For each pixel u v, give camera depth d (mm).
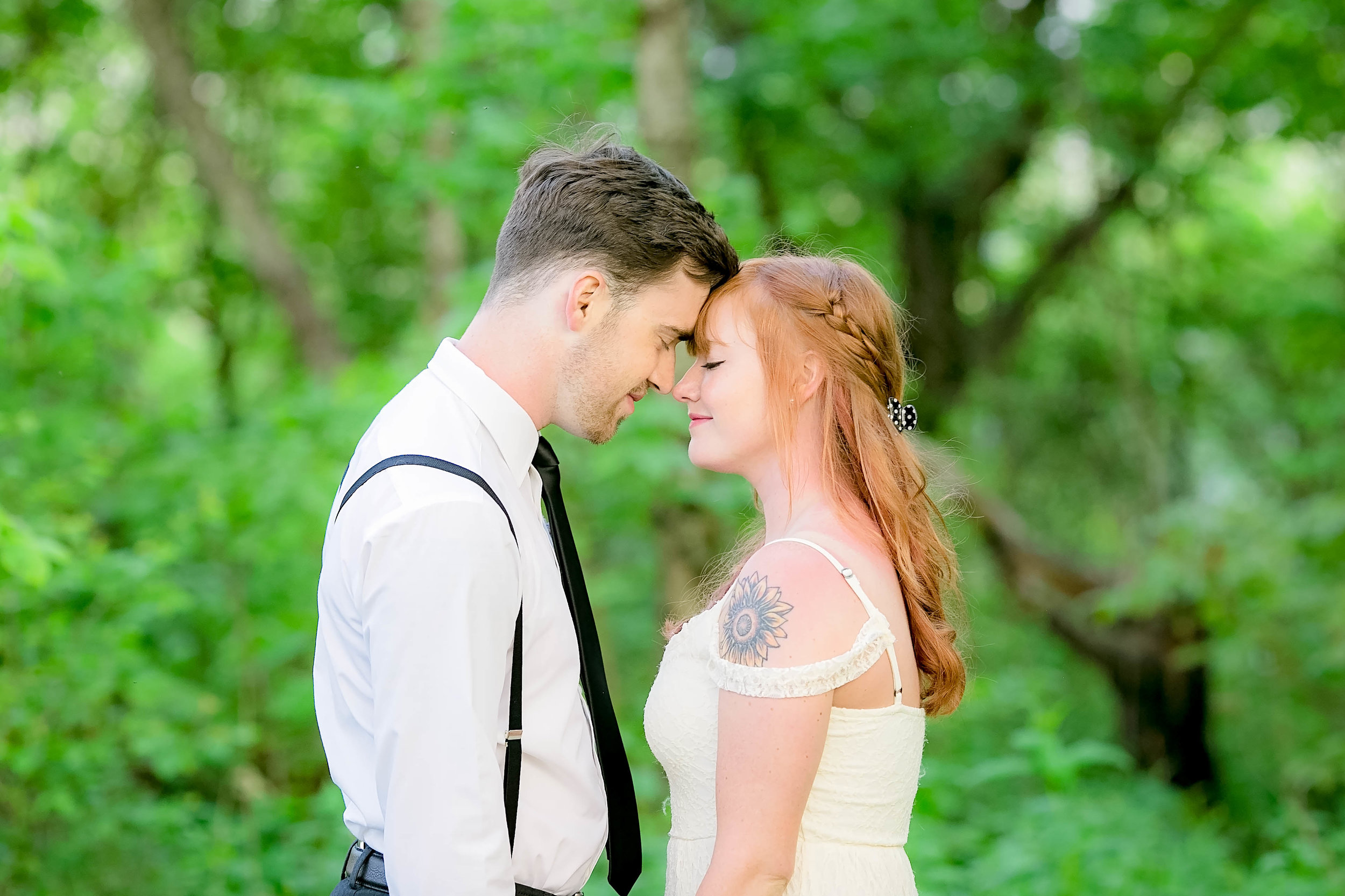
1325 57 8016
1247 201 10078
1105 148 8359
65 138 7637
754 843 1418
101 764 3506
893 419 1699
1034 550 8094
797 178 8672
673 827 1663
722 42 7812
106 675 3498
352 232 8930
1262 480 8547
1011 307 9508
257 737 3854
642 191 1595
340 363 6770
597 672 1667
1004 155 9078
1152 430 9586
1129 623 7551
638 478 4395
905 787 1584
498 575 1416
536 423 1610
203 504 4238
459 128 4730
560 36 4406
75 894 3236
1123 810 3922
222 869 3250
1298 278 9352
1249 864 4820
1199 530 5453
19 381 4609
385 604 1383
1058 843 3262
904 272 9430
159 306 7926
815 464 1649
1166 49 7996
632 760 3904
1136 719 7707
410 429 1515
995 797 5203
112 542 5230
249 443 4883
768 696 1429
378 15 7500
